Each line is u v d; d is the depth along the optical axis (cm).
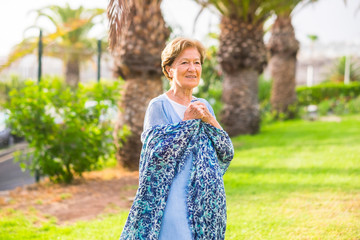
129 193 563
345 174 576
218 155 242
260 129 1174
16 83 1320
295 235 343
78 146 643
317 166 641
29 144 632
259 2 985
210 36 1313
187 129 220
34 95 632
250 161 718
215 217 223
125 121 723
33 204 523
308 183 536
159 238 219
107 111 676
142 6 696
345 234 340
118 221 418
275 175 598
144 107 720
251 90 1066
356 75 3103
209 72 1391
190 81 236
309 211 412
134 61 701
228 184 555
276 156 753
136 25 696
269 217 396
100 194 566
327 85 2150
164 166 220
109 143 673
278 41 1378
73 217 465
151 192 221
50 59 2230
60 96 643
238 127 1065
